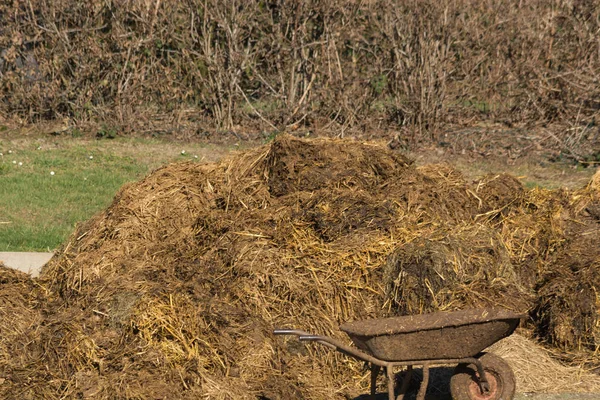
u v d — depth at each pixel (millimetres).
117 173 12250
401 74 14180
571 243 7328
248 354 5996
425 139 14000
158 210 7695
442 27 14000
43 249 8984
